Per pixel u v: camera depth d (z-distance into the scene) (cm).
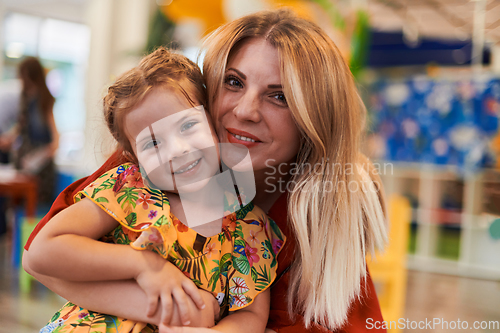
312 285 82
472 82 379
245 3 273
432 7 461
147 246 69
